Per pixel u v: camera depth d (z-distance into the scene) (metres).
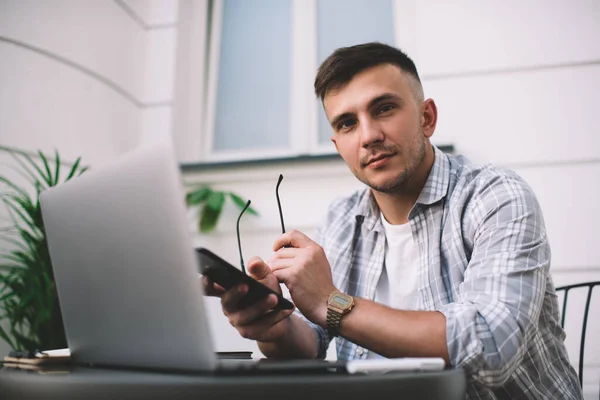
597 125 1.61
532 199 0.78
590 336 1.46
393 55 0.89
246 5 2.35
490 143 1.69
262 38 2.29
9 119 1.56
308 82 2.15
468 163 1.01
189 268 0.41
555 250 1.54
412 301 0.96
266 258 1.80
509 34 1.75
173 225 0.42
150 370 0.46
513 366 0.57
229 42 2.32
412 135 0.88
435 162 0.98
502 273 0.66
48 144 1.67
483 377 0.55
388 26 2.12
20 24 1.64
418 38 1.83
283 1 2.30
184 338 0.43
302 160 1.85
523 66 1.71
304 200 1.82
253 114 2.20
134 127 2.07
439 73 1.78
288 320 0.78
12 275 1.45
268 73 2.23
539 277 0.67
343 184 1.80
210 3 2.37
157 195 0.42
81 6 1.85
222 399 0.37
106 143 1.90
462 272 0.85
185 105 2.18
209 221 1.79
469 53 1.77
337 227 1.15
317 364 0.46
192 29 2.30
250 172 1.90
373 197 1.08
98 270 0.49
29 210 1.39
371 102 0.85
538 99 1.68
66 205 0.53
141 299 0.45
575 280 1.51
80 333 0.55
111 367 0.51
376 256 1.03
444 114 1.75
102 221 0.48
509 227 0.73
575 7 1.71
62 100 1.74
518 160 1.65
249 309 0.62
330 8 2.22
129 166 0.45
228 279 0.54
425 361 0.46
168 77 2.13
